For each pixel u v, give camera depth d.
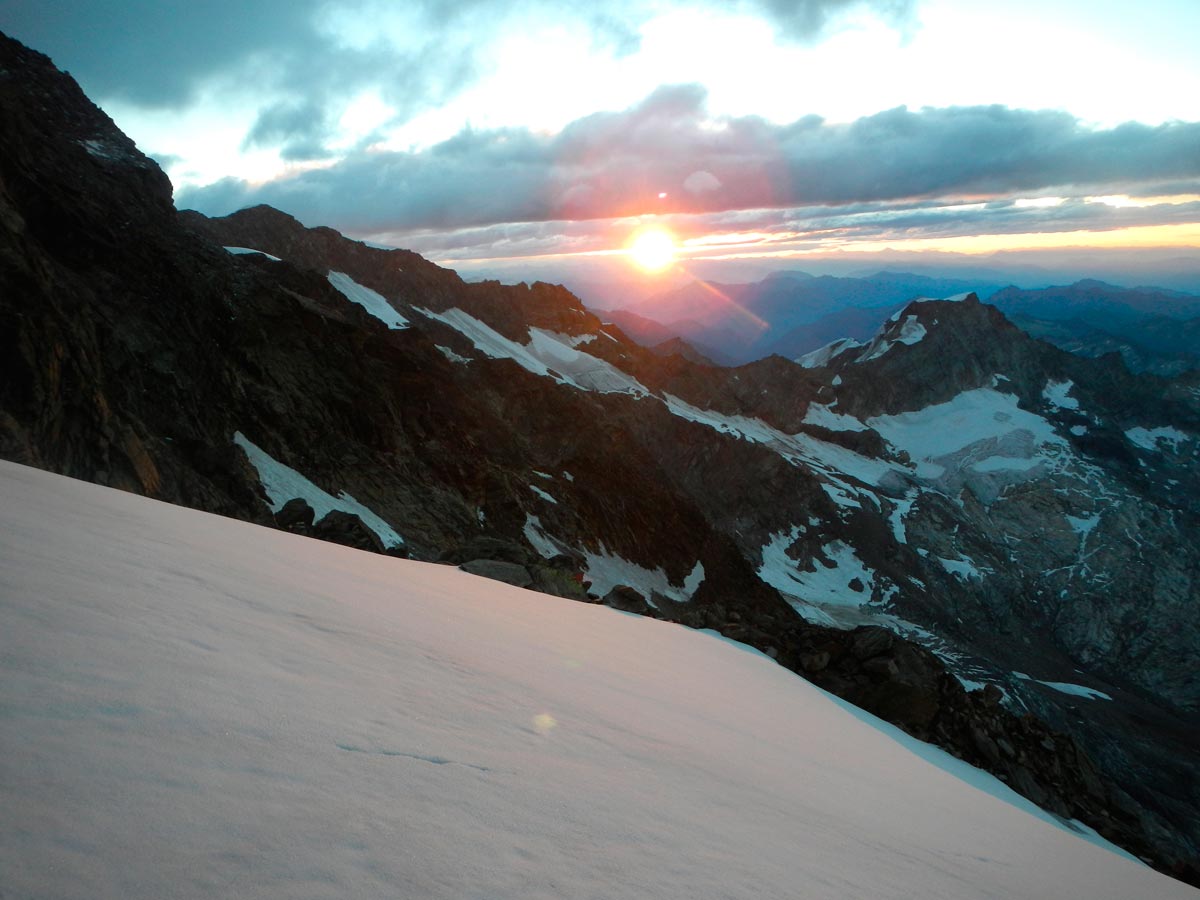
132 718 2.94
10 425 18.41
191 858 2.17
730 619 22.86
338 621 6.13
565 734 5.25
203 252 59.03
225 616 4.98
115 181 56.22
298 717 3.59
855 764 9.77
